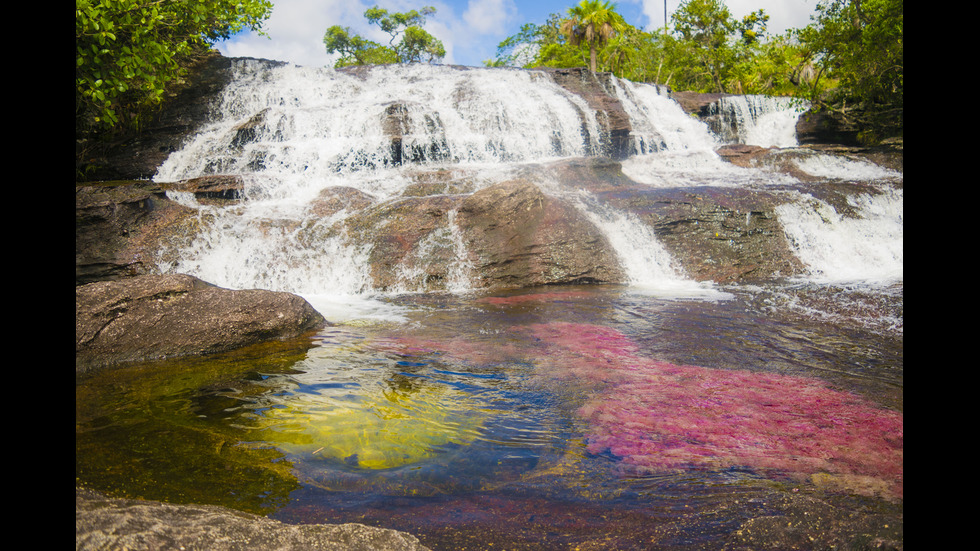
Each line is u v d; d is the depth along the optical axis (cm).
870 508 304
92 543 209
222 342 664
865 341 685
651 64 4312
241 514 270
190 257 1046
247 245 1088
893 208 1361
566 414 455
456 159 1812
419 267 1091
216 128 1881
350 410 464
